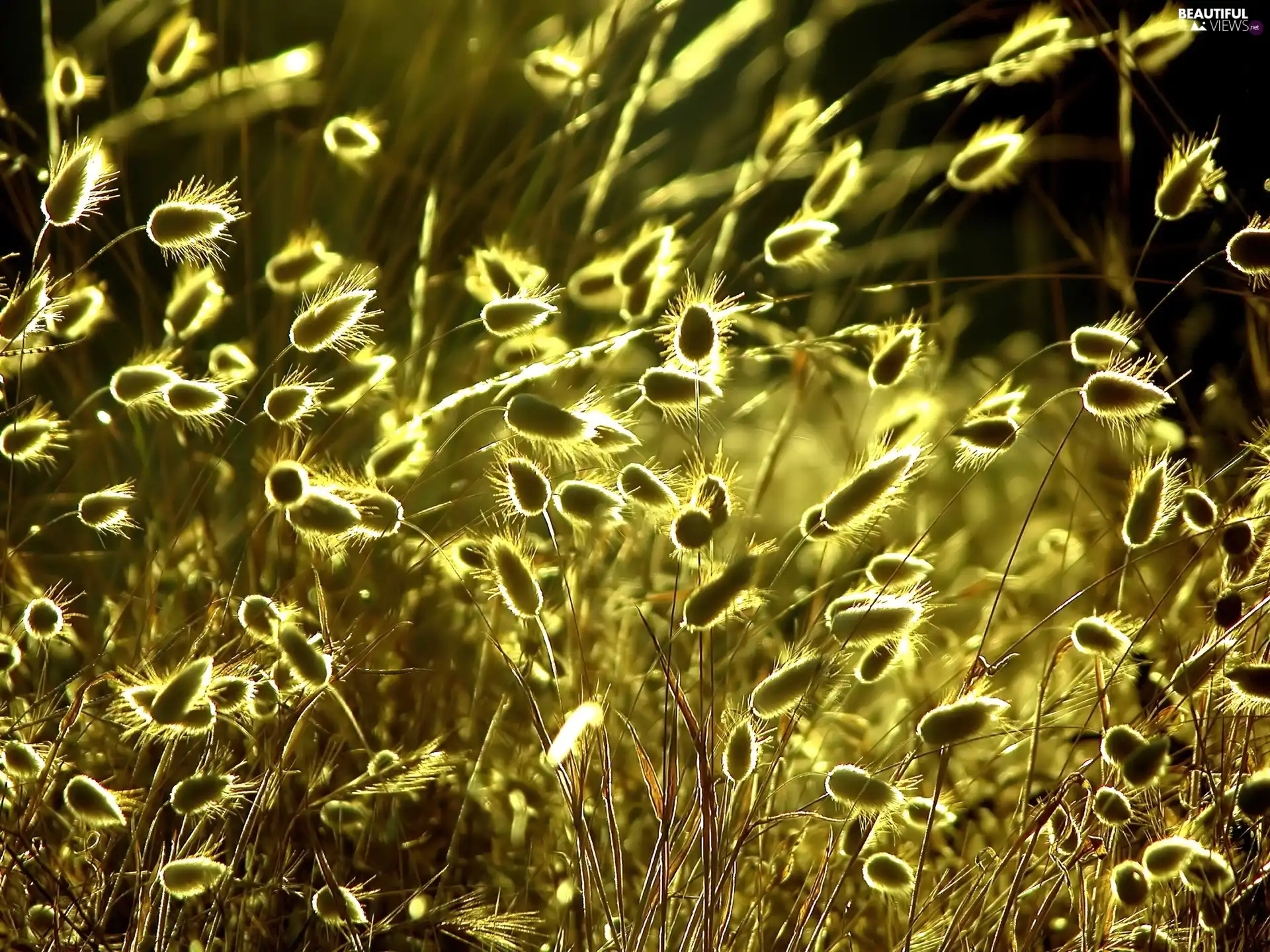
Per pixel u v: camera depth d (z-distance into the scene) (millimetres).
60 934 1273
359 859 1325
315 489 1251
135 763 1332
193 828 1322
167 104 1528
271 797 1291
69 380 1485
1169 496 1282
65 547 1469
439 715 1384
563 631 1424
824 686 1327
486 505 1460
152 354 1409
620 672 1403
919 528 1517
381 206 1527
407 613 1397
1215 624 1292
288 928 1319
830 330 1543
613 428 1257
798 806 1357
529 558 1313
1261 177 1550
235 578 1335
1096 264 1506
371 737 1373
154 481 1491
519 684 1353
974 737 1271
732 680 1401
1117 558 1470
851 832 1284
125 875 1282
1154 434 1475
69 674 1414
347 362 1403
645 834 1351
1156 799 1297
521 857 1352
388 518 1282
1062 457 1596
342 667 1315
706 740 1288
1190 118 1588
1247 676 1240
